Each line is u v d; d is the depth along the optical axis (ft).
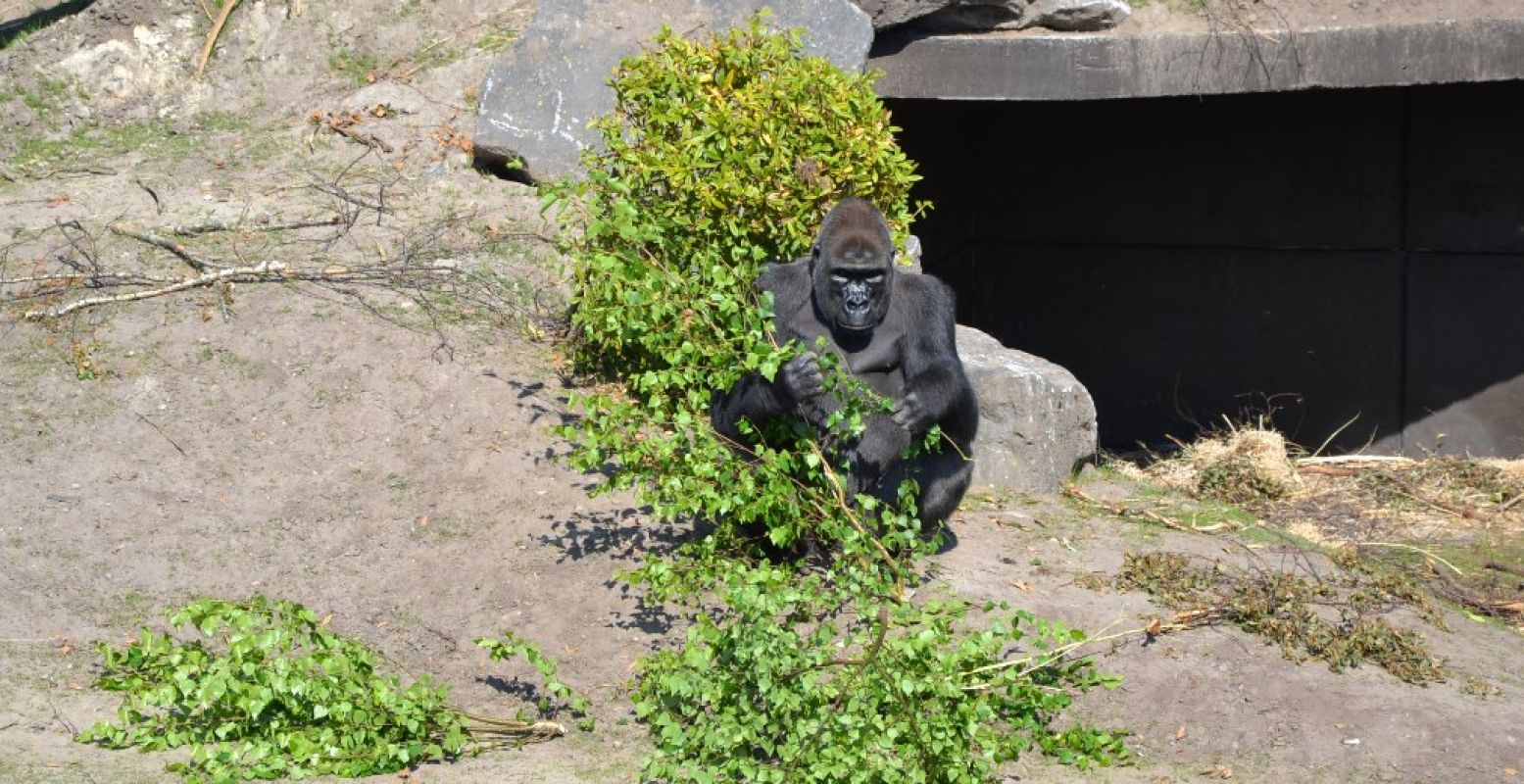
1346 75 49.49
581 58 47.32
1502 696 29.48
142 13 52.16
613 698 27.71
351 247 42.39
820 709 24.45
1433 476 47.93
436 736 25.88
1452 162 59.16
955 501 32.35
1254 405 64.64
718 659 25.64
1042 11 52.90
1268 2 51.85
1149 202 65.87
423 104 49.42
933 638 25.11
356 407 36.19
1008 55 52.29
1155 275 66.23
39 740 25.30
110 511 32.83
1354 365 62.39
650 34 47.96
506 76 47.11
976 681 26.45
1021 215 69.10
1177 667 29.27
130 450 34.58
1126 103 65.57
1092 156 66.95
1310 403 63.57
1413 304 60.80
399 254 42.19
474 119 48.70
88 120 50.47
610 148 39.34
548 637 29.63
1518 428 59.47
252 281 40.22
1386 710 28.07
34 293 39.40
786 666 24.17
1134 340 67.26
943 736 23.77
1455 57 48.19
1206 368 65.67
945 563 33.27
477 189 45.78
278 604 26.99
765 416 29.27
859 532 27.78
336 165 47.14
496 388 37.22
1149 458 57.31
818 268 29.81
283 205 44.60
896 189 38.37
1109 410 68.23
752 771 23.56
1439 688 29.53
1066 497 39.32
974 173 69.92
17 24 60.39
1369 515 44.16
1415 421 61.52
